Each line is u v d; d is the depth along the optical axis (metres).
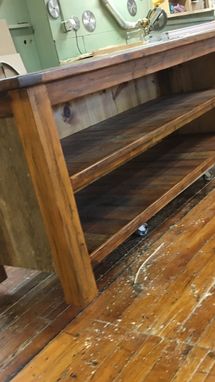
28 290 1.75
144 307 1.46
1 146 1.43
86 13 3.50
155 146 2.71
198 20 3.54
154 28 2.87
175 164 2.34
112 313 1.46
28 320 1.53
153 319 1.38
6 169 1.46
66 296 1.57
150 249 1.87
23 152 1.38
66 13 3.32
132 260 1.80
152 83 2.84
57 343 1.37
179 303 1.44
